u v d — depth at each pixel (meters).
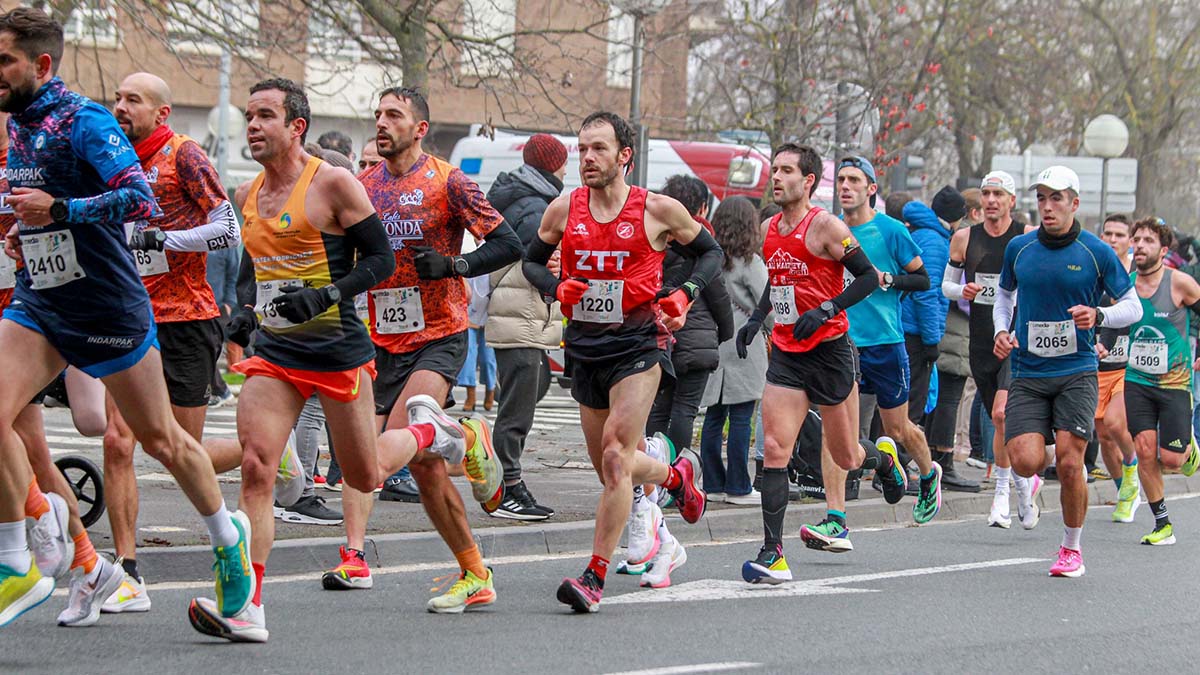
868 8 33.59
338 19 20.83
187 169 9.64
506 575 11.23
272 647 8.33
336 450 8.86
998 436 15.00
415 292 10.36
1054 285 11.92
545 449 18.61
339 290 8.35
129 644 8.30
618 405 9.61
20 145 7.83
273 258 8.51
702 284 9.73
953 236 16.19
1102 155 29.17
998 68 45.44
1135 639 9.36
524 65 21.61
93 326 7.82
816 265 11.14
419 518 12.72
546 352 13.64
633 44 23.53
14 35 7.68
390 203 10.34
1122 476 15.93
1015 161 29.44
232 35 20.91
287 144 8.48
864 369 13.91
